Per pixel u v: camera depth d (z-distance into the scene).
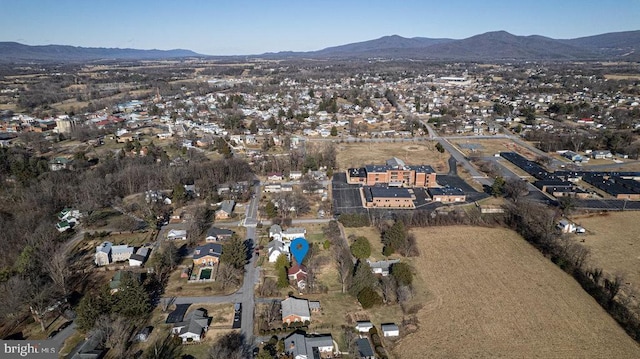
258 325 76.81
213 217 125.94
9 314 76.00
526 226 114.56
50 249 99.50
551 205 133.25
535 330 75.12
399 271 88.56
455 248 105.94
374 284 88.19
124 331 73.31
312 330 75.56
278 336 74.12
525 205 127.06
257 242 109.62
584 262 96.81
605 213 127.00
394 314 80.19
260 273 94.44
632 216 124.94
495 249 105.50
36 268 90.62
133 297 77.12
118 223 116.31
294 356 67.75
